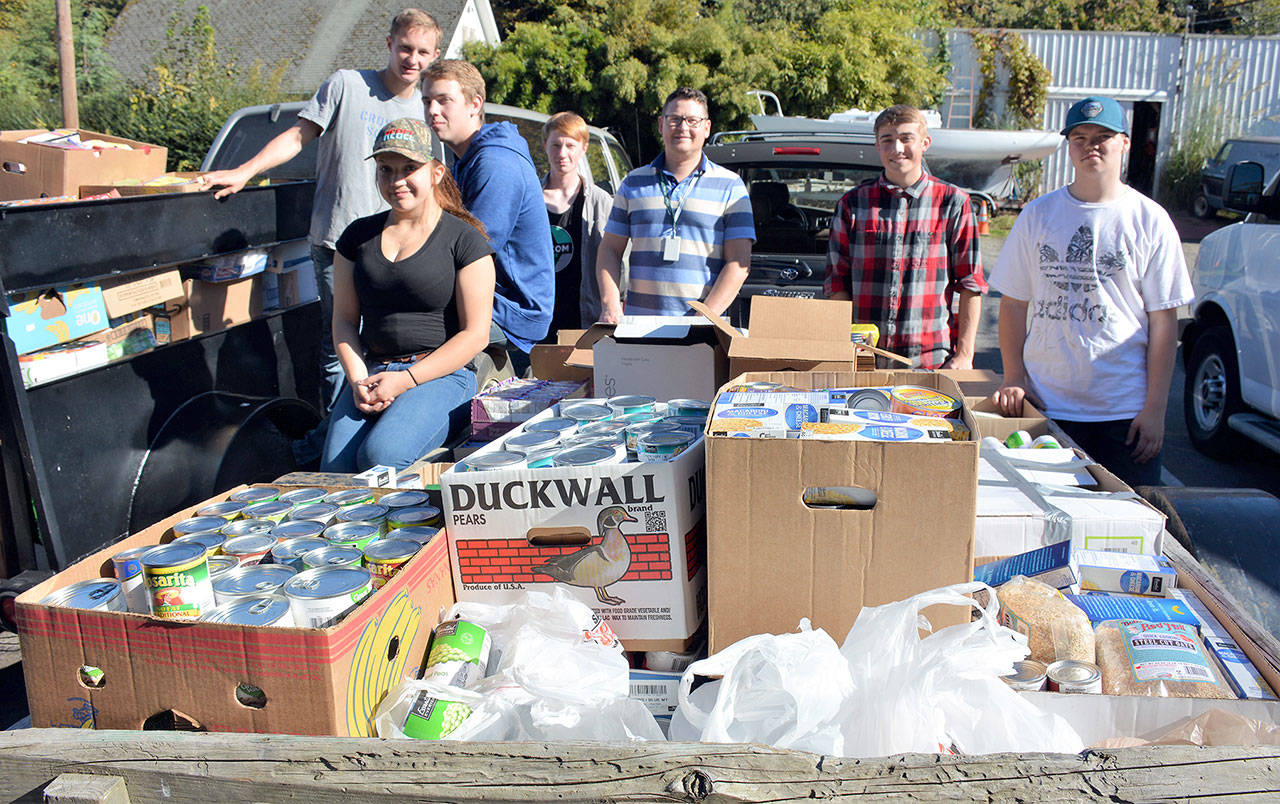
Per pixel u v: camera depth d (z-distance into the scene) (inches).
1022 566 78.0
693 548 71.8
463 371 126.5
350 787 47.7
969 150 375.2
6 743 52.2
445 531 71.9
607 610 71.3
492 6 1181.7
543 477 69.6
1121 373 123.5
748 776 45.4
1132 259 120.2
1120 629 69.7
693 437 77.0
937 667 57.7
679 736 63.2
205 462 131.5
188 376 135.9
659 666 71.9
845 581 65.9
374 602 60.8
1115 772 43.8
